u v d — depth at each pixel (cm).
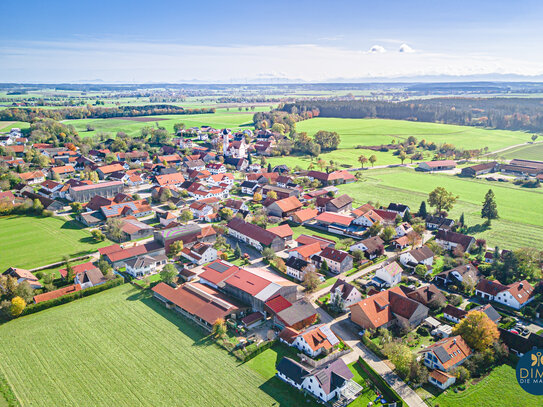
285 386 8575
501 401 8238
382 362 9481
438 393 8488
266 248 14912
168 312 11456
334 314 11525
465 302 12175
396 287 12475
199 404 7981
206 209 19388
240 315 11344
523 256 13775
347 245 16125
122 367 9062
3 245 15962
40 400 8062
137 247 14950
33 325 10725
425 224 18512
